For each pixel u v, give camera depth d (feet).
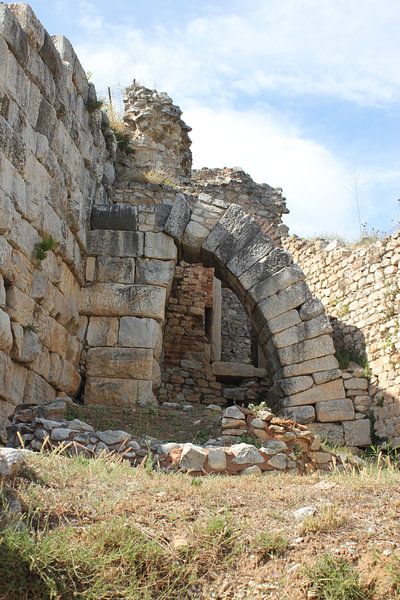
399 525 21.56
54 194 39.73
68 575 18.67
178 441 37.06
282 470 32.83
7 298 34.17
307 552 20.22
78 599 18.37
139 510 22.06
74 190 43.27
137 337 45.14
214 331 63.36
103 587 18.66
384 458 38.45
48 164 38.83
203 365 59.52
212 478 28.19
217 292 65.21
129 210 47.42
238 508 23.25
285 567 19.79
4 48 34.17
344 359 49.65
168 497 23.50
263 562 20.12
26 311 35.68
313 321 46.32
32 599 18.12
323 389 45.73
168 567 19.66
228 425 35.96
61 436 31.94
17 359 34.65
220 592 19.19
